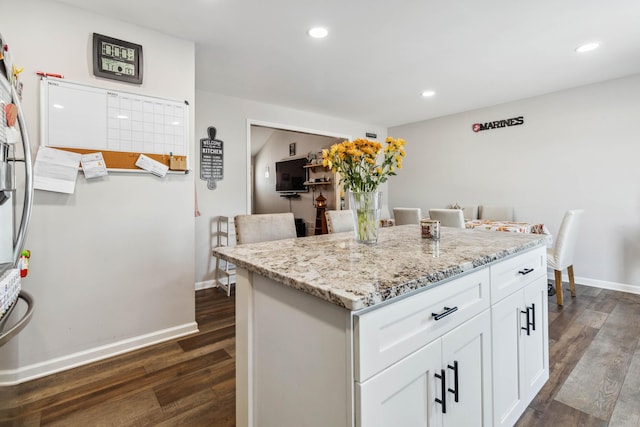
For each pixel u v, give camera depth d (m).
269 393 1.10
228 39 2.40
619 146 3.29
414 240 1.67
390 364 0.82
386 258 1.19
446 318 1.02
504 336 1.35
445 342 1.01
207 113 3.65
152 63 2.22
